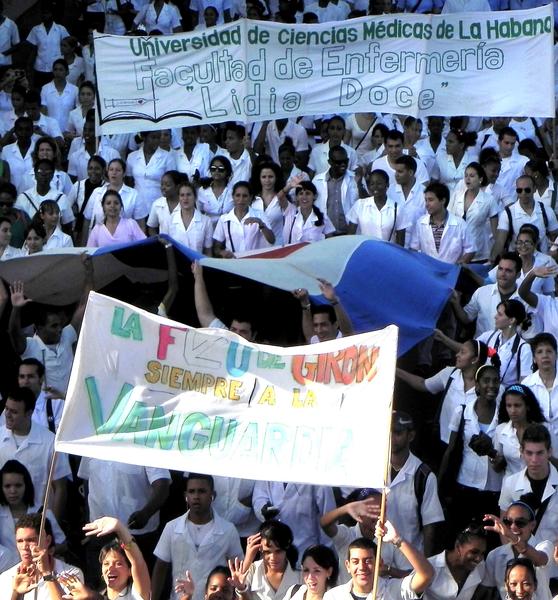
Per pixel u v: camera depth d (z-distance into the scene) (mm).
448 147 39125
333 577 22219
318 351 19547
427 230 34781
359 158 40344
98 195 36438
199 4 49281
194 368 19781
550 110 34938
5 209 35438
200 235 35125
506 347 29172
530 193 35281
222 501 25875
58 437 19531
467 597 23000
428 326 29484
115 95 35125
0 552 24719
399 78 35188
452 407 27312
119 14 48844
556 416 27391
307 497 25422
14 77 43375
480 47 34969
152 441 19578
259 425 19531
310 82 35219
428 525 24719
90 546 25594
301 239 35125
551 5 34781
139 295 31422
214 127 42000
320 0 49031
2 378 29547
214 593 22016
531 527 22922
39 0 48719
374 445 19109
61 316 29516
